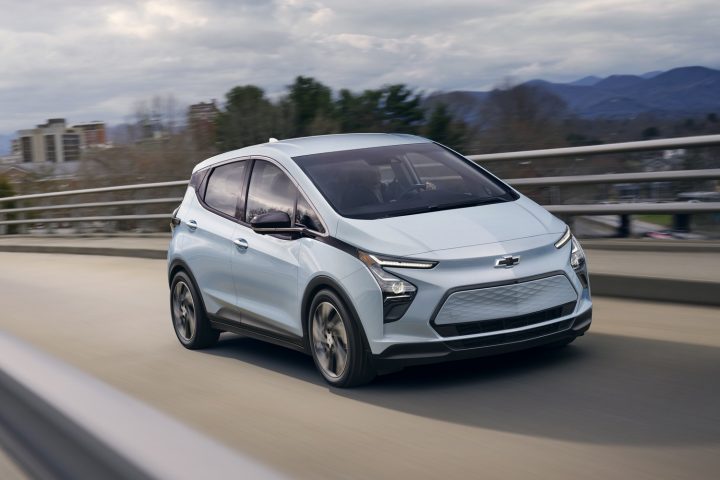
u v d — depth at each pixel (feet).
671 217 29.71
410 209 19.26
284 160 21.34
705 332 20.12
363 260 17.69
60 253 67.36
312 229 19.36
